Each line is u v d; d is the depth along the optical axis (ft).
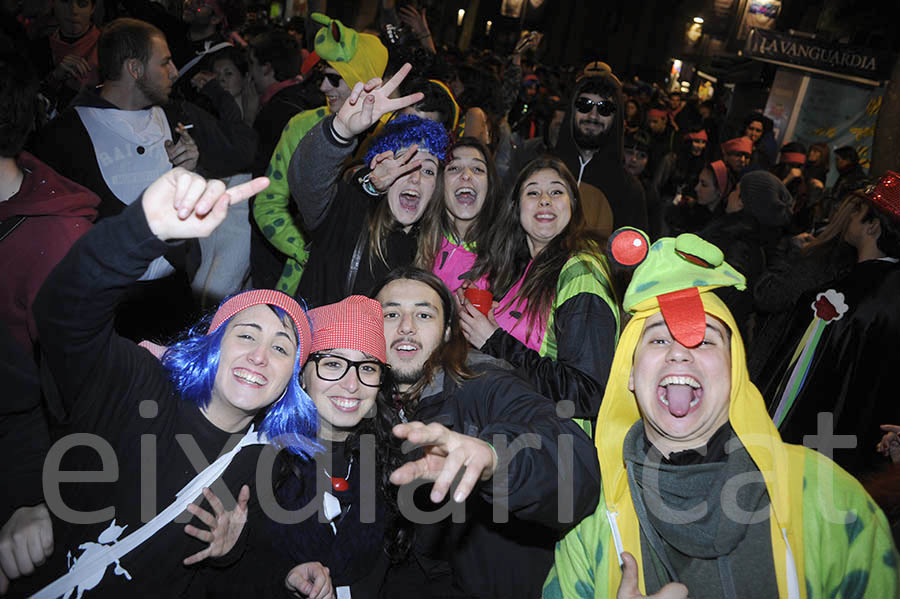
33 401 7.59
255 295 7.22
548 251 10.41
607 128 15.42
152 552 6.89
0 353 7.47
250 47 18.86
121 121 11.80
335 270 10.98
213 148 13.12
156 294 12.84
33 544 6.88
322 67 16.49
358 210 11.14
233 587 7.83
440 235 11.59
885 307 11.08
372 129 12.72
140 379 6.75
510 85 23.30
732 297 12.32
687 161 31.01
